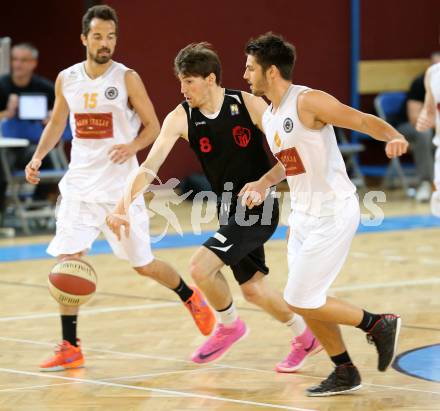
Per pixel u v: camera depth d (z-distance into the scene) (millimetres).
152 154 12117
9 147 25062
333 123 10578
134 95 13430
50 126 13750
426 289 18078
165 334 14719
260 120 12156
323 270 10859
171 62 32219
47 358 13305
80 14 32844
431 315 15734
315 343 12445
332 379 11258
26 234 25656
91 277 12523
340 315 11016
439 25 36000
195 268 11961
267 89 10914
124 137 13562
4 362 13102
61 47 33438
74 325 12789
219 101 12148
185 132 12281
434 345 13562
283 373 12398
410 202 30750
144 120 13469
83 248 13281
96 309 16641
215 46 32719
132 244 13359
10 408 10844
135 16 31625
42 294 18062
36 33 33969
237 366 12766
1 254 22703
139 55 31766
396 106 31625
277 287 18453
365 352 13367
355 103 34625
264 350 13625
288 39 33750
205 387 11695
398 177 32938
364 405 10766
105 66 13391
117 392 11500
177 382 11953
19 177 25031
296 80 34031
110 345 14023
